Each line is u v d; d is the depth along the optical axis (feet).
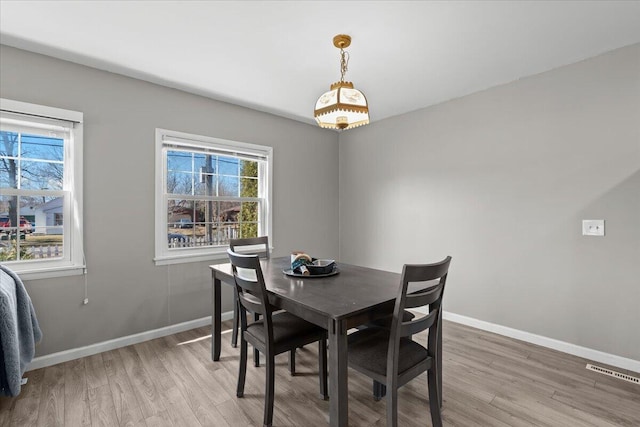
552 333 8.82
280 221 12.79
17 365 5.87
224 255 11.12
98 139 8.64
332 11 6.27
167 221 10.07
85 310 8.46
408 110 12.08
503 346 8.96
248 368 7.77
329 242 14.55
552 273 8.82
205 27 6.81
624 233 7.70
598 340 8.07
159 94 9.71
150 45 7.53
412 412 6.07
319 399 6.48
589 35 7.13
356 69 8.76
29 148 7.93
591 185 8.16
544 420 5.82
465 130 10.61
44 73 7.87
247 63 8.42
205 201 11.05
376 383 6.35
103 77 8.73
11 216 7.77
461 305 10.77
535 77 9.08
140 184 9.36
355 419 5.86
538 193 9.04
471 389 6.81
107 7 6.12
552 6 6.12
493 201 9.96
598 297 8.07
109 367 7.80
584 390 6.77
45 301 7.91
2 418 5.89
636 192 7.53
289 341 5.98
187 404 6.32
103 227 8.73
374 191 13.48
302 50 7.77
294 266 7.34
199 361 8.11
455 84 9.76
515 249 9.52
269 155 12.39
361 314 5.02
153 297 9.62
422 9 6.20
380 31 6.96
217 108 10.96
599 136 8.02
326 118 6.96
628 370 7.61
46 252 8.16
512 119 9.53
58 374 7.46
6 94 7.41
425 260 11.78
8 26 6.72
